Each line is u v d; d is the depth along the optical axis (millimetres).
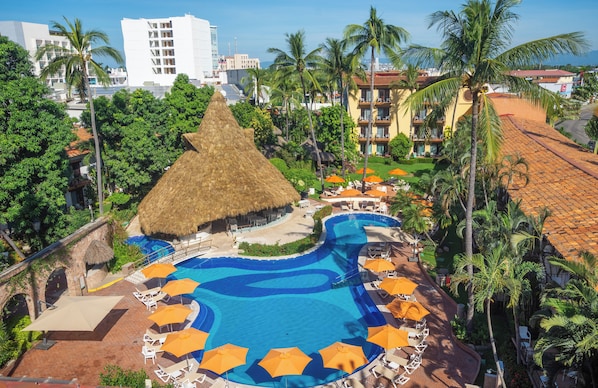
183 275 31797
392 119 69125
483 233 23484
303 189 49844
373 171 57781
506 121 56938
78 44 35031
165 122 47344
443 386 19297
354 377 20094
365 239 38500
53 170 31562
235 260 33969
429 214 35750
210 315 26219
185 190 36219
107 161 42312
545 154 36875
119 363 21375
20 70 32344
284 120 88875
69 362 21516
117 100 44469
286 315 26109
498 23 19422
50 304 25922
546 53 18688
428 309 25984
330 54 52594
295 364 17625
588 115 94812
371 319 25609
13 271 22906
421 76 75188
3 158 28094
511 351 20859
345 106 74188
